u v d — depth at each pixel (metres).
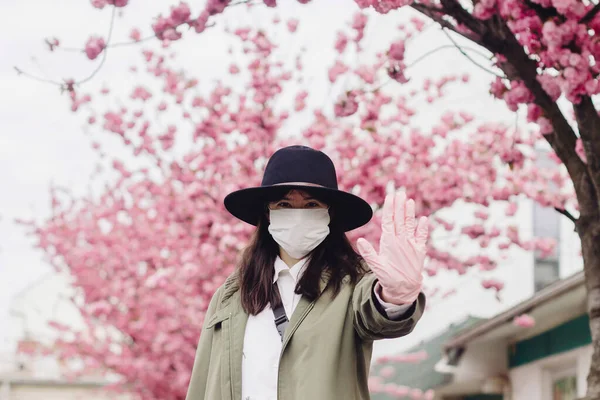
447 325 13.92
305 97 8.36
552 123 4.24
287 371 2.32
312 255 2.49
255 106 8.21
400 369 14.31
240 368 2.41
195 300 9.17
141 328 10.20
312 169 2.52
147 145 8.84
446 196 7.56
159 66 8.67
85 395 20.64
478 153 7.67
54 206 11.46
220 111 8.70
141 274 10.35
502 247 8.55
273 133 8.12
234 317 2.50
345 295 2.39
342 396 2.29
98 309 10.48
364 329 2.30
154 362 10.45
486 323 9.97
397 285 2.12
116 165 10.10
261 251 2.57
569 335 9.16
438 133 8.06
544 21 3.81
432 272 8.41
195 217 8.37
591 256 4.25
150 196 9.77
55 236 11.33
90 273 10.94
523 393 10.53
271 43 8.11
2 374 20.38
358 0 3.97
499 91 4.25
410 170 7.88
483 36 4.05
